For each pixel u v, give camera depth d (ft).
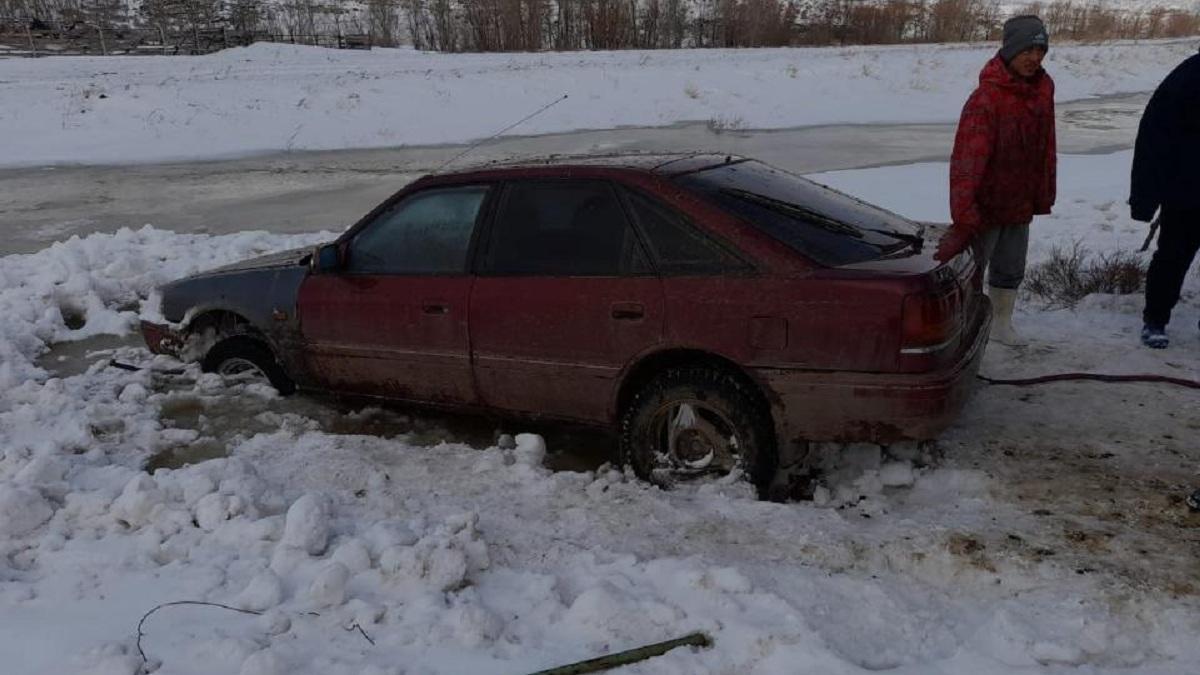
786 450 13.56
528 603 11.14
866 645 10.19
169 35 148.66
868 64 98.73
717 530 12.71
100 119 69.10
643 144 60.80
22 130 66.08
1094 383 17.47
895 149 56.39
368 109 74.08
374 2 158.61
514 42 137.69
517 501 14.02
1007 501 13.38
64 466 14.93
